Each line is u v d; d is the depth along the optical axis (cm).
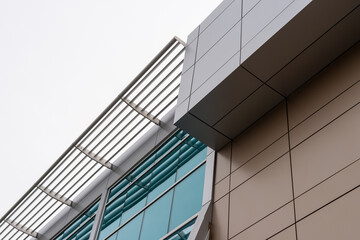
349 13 1205
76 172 2458
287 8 1291
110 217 2111
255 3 1484
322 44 1265
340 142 1092
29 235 2678
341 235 934
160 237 1585
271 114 1416
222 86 1389
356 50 1238
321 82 1288
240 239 1193
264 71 1338
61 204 2556
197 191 1569
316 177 1093
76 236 2311
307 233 1012
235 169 1416
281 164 1237
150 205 1833
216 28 1650
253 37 1366
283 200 1145
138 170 2161
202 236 1298
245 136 1475
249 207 1246
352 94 1154
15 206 2527
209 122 1492
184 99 1541
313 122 1220
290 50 1285
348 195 980
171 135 2081
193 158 1794
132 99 2075
